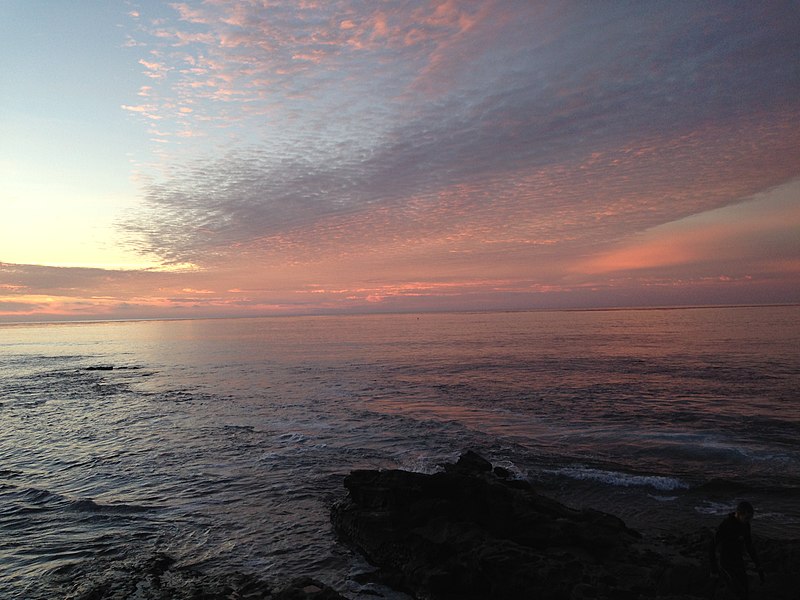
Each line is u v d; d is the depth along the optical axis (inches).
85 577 441.7
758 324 5418.3
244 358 3157.0
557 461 800.3
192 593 409.4
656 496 647.8
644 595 351.6
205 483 726.5
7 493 686.5
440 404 1346.0
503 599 390.6
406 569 445.1
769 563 381.4
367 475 590.9
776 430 976.9
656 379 1692.9
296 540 535.5
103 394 1691.7
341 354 3233.3
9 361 3248.0
